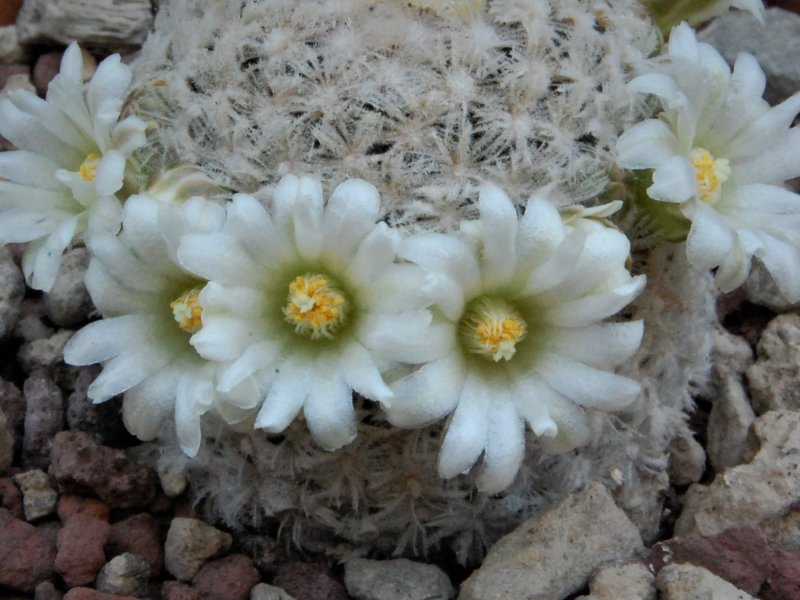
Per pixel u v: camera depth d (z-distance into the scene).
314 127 0.06
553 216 0.06
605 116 0.07
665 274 0.07
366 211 0.06
